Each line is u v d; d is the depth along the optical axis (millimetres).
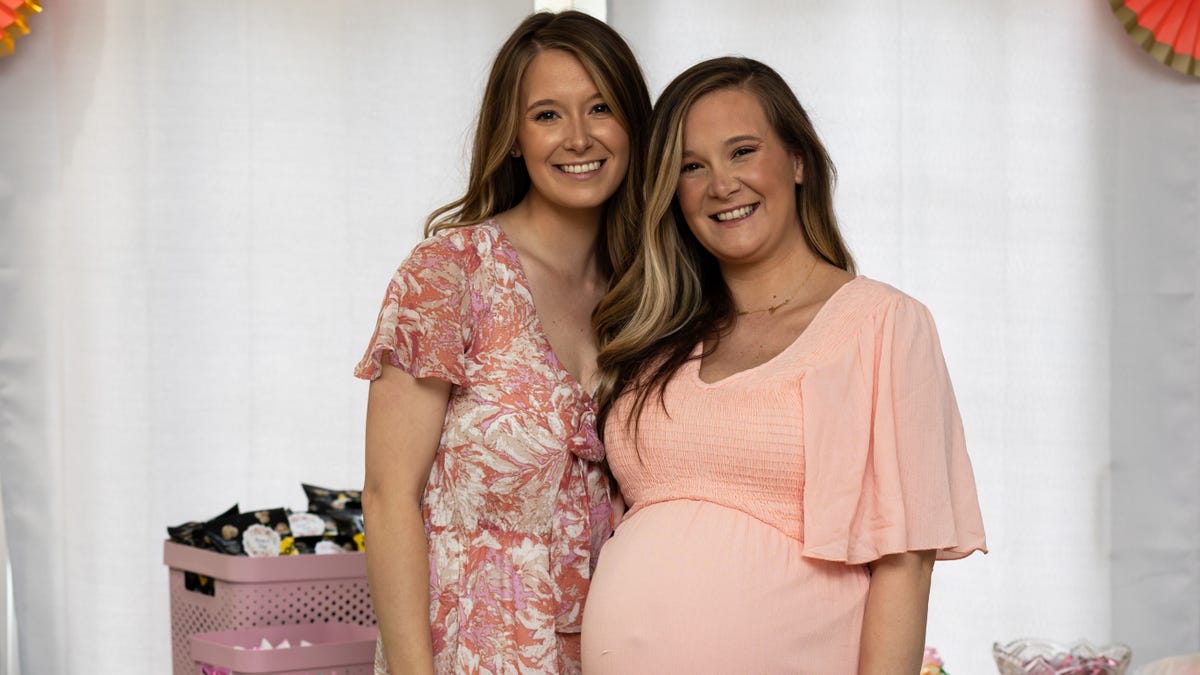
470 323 2123
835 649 1982
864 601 2008
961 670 3557
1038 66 3541
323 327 3434
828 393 1982
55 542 3377
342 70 3422
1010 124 3535
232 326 3410
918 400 1975
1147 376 3561
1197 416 3553
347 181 3428
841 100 3506
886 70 3508
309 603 2650
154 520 3389
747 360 2113
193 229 3393
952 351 3547
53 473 3379
